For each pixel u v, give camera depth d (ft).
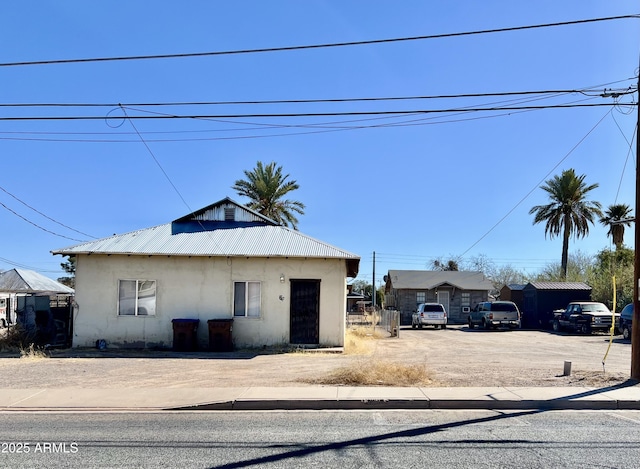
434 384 39.58
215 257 66.18
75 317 65.62
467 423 29.43
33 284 119.44
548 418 30.94
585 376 43.39
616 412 32.94
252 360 55.57
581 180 147.13
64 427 28.19
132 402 34.19
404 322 169.07
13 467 21.02
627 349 73.26
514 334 109.60
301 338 65.67
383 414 31.99
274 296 65.92
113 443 24.84
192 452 23.26
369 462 21.76
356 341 73.56
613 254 154.20
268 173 138.31
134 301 66.03
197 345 64.03
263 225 76.23
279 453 23.12
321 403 33.71
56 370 48.01
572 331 112.68
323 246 69.15
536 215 151.74
